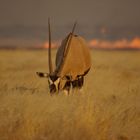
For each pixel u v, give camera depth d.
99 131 28.52
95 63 112.06
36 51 194.88
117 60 127.12
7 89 47.09
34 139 27.36
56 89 42.34
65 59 46.03
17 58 137.00
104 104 38.16
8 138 27.41
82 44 51.78
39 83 54.84
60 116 30.73
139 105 38.31
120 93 45.31
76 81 49.38
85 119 29.92
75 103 35.66
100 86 52.56
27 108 32.94
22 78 63.75
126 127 31.47
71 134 27.58
